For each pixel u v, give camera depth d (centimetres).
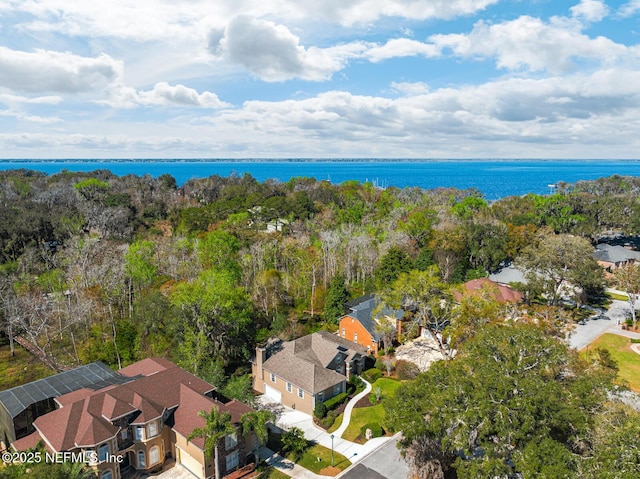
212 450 3491
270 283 7081
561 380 3384
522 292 7212
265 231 11206
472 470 2798
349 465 3884
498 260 8694
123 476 3712
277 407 4941
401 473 3769
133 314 5922
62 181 16300
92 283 7119
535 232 9569
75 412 3588
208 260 7656
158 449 3825
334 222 12494
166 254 8512
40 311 6012
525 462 2617
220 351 5516
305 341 5506
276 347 5603
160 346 5475
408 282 5734
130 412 3684
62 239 9869
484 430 2816
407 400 3388
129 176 19550
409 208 13325
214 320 5441
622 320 6956
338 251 9044
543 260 7006
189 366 4888
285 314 7031
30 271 8219
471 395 3027
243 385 4612
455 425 3080
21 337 6281
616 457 2433
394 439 4278
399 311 6462
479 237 9169
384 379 5428
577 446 2912
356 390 5181
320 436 4344
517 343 3381
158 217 13275
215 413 3534
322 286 7881
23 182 15962
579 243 7031
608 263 9575
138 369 4641
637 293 6812
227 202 13225
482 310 4825
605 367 4691
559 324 5194
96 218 10994
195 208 12331
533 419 2758
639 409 3503
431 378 3469
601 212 11700
